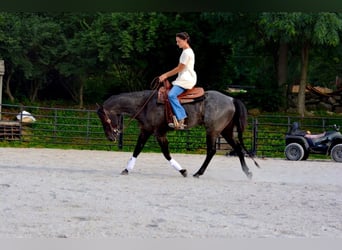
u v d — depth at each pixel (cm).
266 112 2827
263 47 3062
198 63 2900
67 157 1736
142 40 2638
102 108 1304
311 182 1319
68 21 2764
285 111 2889
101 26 2627
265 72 3338
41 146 2152
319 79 3462
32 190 1025
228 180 1280
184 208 924
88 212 863
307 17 2353
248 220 855
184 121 1263
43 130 2222
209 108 1272
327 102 3247
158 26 2684
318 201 1028
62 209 877
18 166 1416
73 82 2981
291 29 2362
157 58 2834
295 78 3359
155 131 1284
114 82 3073
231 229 793
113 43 2623
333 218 888
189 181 1226
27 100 2884
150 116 1276
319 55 2977
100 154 1894
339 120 2641
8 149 1942
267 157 2075
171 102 1246
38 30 2592
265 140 2245
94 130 2417
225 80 3106
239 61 3297
